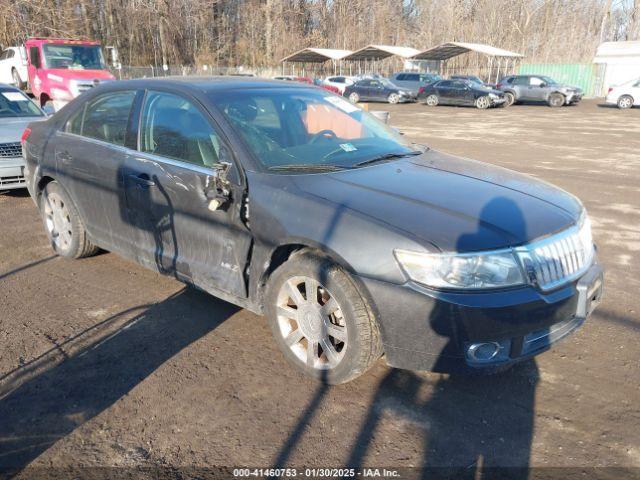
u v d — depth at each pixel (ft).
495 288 8.61
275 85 13.76
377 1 201.67
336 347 10.06
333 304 9.58
